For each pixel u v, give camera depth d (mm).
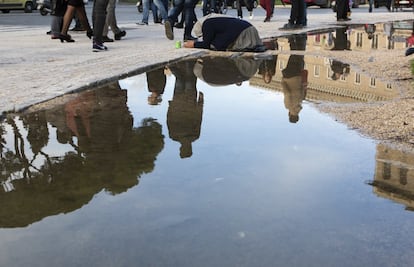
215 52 8891
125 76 6270
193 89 5508
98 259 1938
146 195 2570
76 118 4156
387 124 3926
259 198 2543
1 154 3232
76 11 11180
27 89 5180
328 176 2850
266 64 7527
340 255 1976
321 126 3934
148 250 2010
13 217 2307
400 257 1963
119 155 3213
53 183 2732
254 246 2043
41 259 1941
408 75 6441
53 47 9516
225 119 4176
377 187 2686
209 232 2166
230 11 27984
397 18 18984
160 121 4094
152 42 10484
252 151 3309
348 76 6469
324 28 14195
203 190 2643
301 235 2141
